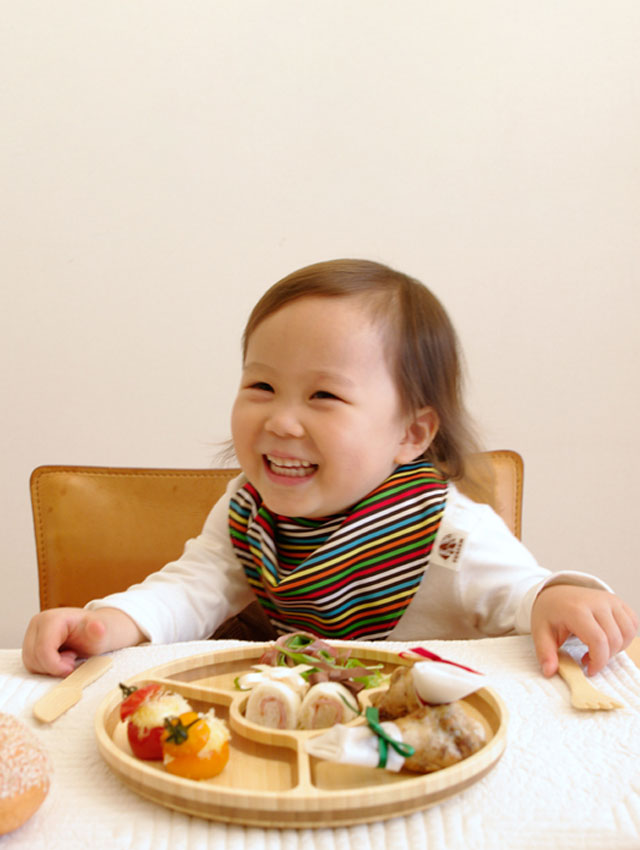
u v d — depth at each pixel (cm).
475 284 185
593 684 65
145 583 98
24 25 175
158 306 184
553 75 180
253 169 181
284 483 90
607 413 190
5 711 59
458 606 94
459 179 182
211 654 66
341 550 92
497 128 181
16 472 188
